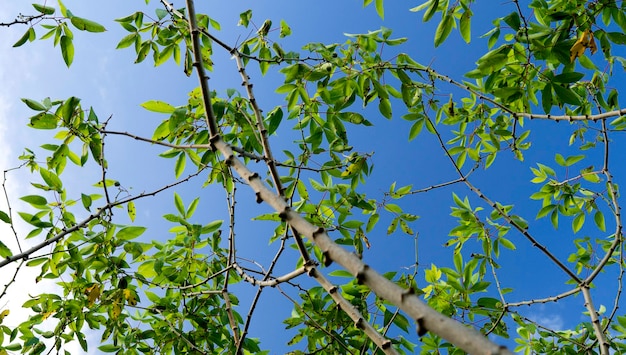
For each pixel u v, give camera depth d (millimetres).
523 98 3457
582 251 4223
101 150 2930
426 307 1082
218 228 3725
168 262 3676
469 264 3584
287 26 3844
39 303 3551
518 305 3320
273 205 1763
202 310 3969
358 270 1264
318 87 3402
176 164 3570
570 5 3234
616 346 3889
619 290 3514
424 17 3312
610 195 3744
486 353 929
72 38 3188
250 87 2744
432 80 3680
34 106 2848
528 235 3523
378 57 3566
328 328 3449
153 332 3758
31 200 3227
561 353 3973
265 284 2623
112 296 3438
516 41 3107
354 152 3434
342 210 3373
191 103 3463
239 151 2398
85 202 3182
